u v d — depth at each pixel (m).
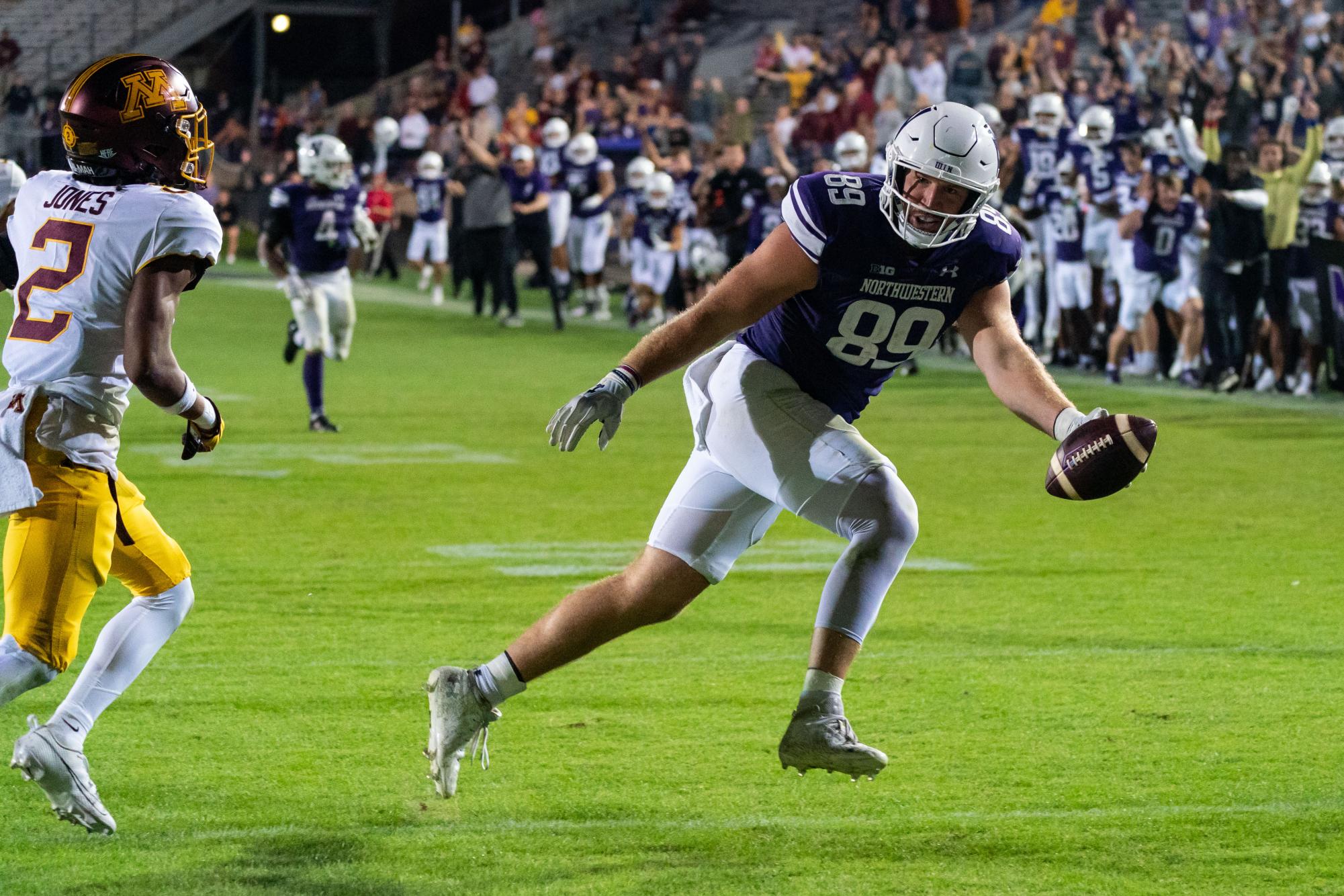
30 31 119.12
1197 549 26.33
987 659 19.56
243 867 12.86
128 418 40.59
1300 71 74.38
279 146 105.62
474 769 15.37
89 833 13.45
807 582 23.89
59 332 12.59
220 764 15.41
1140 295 49.53
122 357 12.77
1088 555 25.81
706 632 20.84
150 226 12.50
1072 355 54.59
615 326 68.06
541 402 44.94
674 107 93.12
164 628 13.25
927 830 13.83
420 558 25.17
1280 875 12.85
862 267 13.21
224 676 18.50
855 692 18.11
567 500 30.38
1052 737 16.47
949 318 13.77
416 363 53.88
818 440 13.44
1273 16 76.75
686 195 65.31
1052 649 20.06
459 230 77.12
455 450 36.38
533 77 108.19
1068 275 53.34
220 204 98.19
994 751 16.03
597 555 25.56
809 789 14.87
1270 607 22.31
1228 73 75.69
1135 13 83.94
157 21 118.12
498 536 26.98
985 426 41.09
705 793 14.74
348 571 24.16
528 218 65.62
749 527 13.83
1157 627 21.19
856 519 13.23
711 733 16.58
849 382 13.94
